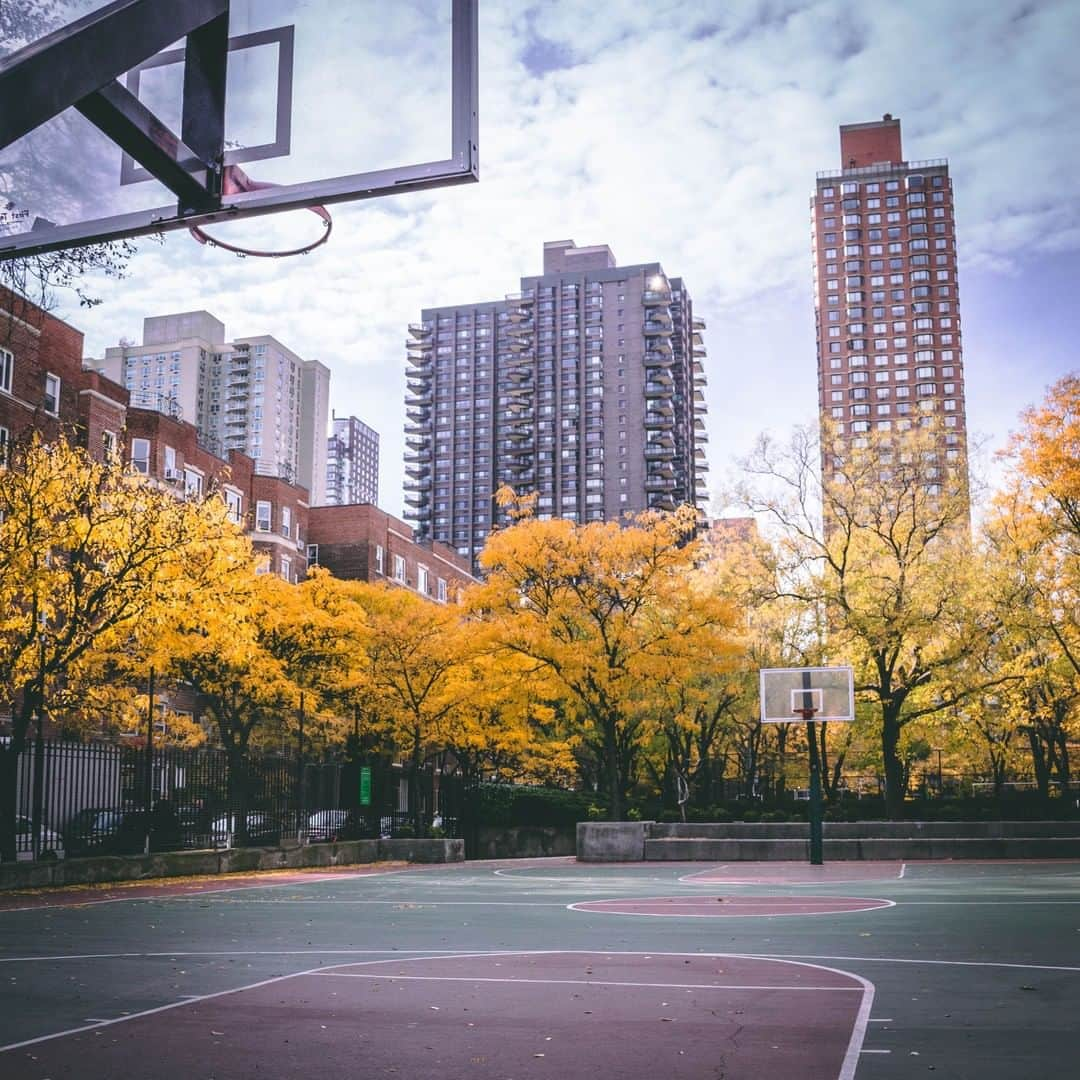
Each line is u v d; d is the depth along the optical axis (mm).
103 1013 8547
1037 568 40469
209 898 21047
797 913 16719
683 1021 8117
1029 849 34469
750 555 42688
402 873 30797
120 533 26156
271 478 66875
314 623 40438
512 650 41094
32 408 44031
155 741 43906
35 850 23781
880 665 41312
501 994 9375
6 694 26594
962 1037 7363
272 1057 7031
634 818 46375
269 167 6645
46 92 5148
